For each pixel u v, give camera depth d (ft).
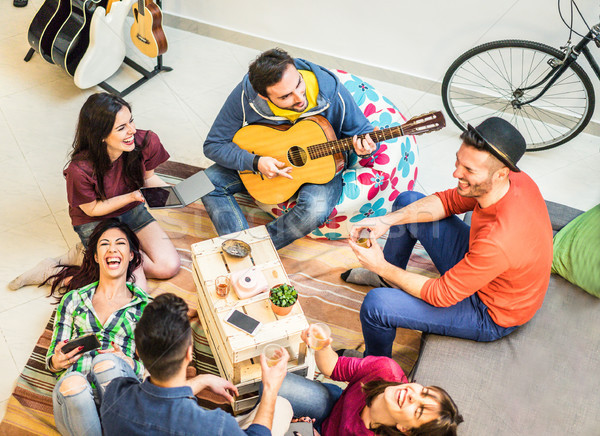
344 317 8.21
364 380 6.23
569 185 9.92
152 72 10.70
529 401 6.40
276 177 8.37
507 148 5.97
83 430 6.19
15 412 7.06
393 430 5.60
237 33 11.68
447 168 10.00
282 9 11.18
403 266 8.21
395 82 11.13
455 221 7.59
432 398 5.51
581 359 6.70
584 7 9.48
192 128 10.07
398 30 10.76
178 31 11.59
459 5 10.08
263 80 7.33
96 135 7.28
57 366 6.83
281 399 6.07
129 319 7.29
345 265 8.74
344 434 6.03
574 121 10.41
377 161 8.58
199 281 7.34
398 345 8.00
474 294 6.92
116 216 8.20
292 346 6.91
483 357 6.77
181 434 5.17
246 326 6.46
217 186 8.62
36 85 10.69
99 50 9.80
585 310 7.12
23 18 11.85
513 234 6.28
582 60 10.01
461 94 10.69
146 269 8.21
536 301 6.71
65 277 8.15
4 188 9.26
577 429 6.19
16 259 8.50
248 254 7.20
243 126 8.45
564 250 7.43
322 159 8.16
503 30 10.18
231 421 5.28
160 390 5.24
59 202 9.22
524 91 10.50
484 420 6.28
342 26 11.07
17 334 7.73
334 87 8.16
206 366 7.62
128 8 9.84
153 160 8.27
